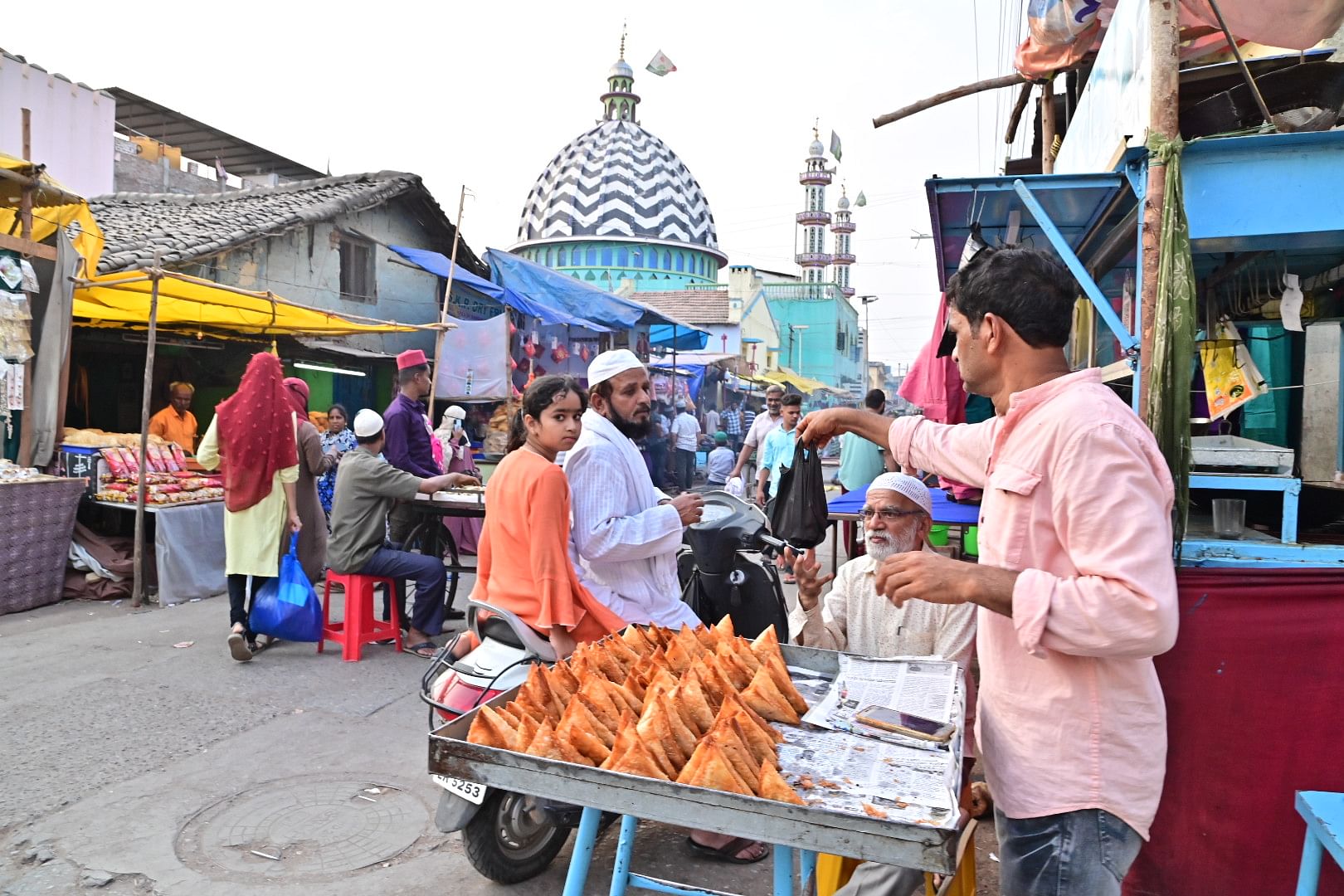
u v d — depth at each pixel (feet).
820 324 167.63
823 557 34.24
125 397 38.29
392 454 23.13
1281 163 9.49
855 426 8.29
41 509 23.26
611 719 6.46
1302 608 9.02
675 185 152.66
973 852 8.63
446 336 45.29
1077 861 5.68
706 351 93.61
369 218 47.09
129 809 11.92
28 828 11.36
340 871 10.52
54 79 46.19
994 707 6.16
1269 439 15.42
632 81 167.32
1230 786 9.24
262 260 40.04
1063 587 5.26
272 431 18.48
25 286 24.80
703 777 5.40
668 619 11.32
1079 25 15.56
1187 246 9.28
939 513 14.43
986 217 14.28
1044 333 6.04
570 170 152.05
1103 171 12.95
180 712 15.61
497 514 10.54
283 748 14.07
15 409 24.66
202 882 10.20
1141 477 5.33
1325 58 13.12
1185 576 9.27
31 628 21.20
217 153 73.61
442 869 10.64
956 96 22.79
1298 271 13.88
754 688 6.68
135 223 38.96
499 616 10.58
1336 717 8.95
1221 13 12.07
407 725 15.17
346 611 18.94
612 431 11.34
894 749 6.11
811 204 253.24
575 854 7.15
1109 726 5.67
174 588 24.04
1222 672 9.23
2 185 26.53
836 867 8.39
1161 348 9.32
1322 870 9.00
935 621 9.43
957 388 26.43
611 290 138.41
